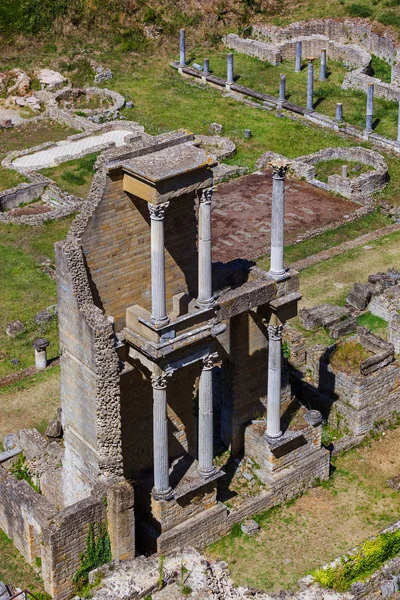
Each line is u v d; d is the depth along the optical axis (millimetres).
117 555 37375
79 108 80875
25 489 38125
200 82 84188
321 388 45875
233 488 41188
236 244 62188
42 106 80562
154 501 37969
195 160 35438
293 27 88625
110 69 85250
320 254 60031
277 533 40000
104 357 35844
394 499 41688
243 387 41594
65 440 39281
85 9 89250
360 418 44344
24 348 52875
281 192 38062
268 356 40281
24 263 60094
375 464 43594
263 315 39438
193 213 38625
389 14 89250
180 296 38719
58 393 48281
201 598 33344
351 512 41000
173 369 36531
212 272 40250
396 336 50438
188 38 90938
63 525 36125
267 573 38250
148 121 77625
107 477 37875
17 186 67375
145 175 34500
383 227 63906
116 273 37438
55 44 87688
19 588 37188
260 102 80312
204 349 37094
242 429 42344
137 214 37062
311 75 77000
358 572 36688
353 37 88312
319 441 42000
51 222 64188
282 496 41344
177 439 40406
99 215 36281
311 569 38375
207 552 39281
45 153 73375
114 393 36531
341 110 76250
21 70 84062
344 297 55656
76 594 37312
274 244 38812
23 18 87812
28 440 42500
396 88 79125
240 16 92062
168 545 38281
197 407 42188
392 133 75125
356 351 46188
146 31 89812
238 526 40219
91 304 36344
